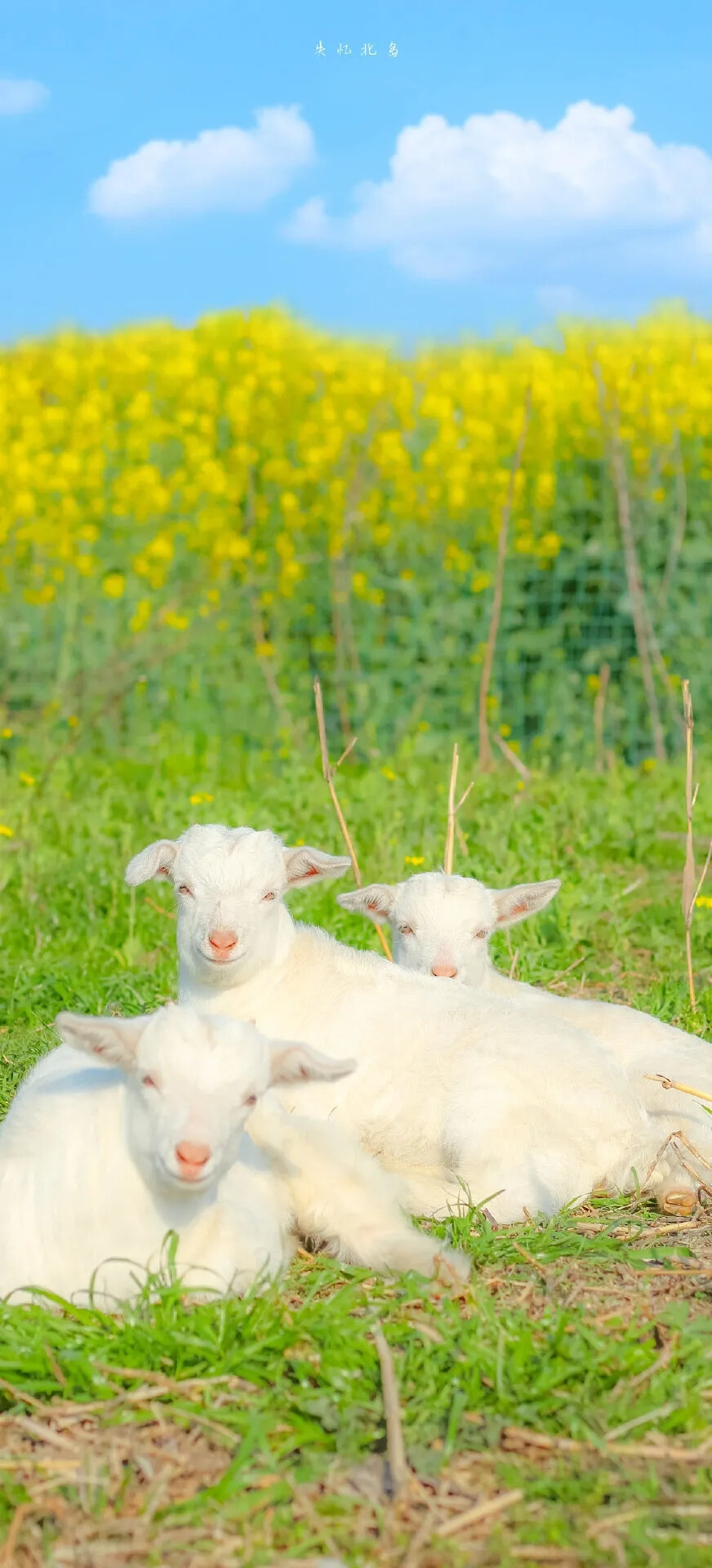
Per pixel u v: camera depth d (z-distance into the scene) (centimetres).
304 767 1087
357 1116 467
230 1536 279
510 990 572
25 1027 622
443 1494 291
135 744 1264
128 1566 270
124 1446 308
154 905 772
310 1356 343
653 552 1338
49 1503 289
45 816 967
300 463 1441
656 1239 427
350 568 1359
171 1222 361
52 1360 329
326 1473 296
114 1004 642
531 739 1332
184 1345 336
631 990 691
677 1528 282
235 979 487
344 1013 484
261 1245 377
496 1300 378
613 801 1026
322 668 1368
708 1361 338
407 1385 326
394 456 1370
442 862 848
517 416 1388
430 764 1195
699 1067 495
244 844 496
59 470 1420
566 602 1373
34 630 1338
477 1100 452
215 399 1480
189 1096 339
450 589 1364
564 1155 450
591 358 1269
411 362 1512
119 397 1541
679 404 1383
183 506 1446
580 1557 271
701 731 1318
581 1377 332
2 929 751
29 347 1614
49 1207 367
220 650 1359
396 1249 388
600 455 1383
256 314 1575
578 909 784
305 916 768
